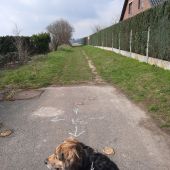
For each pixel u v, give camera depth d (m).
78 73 6.41
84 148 1.34
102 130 2.71
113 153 2.22
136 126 2.78
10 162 2.15
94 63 8.70
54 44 17.39
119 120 2.97
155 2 10.30
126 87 4.46
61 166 1.31
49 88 4.79
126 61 7.75
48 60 9.48
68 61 9.59
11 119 3.14
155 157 2.14
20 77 5.70
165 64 5.72
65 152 1.26
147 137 2.50
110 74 5.88
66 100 3.91
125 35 10.04
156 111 3.15
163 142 2.38
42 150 2.33
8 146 2.43
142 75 5.17
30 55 11.88
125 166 2.03
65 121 3.01
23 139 2.56
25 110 3.48
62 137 2.58
